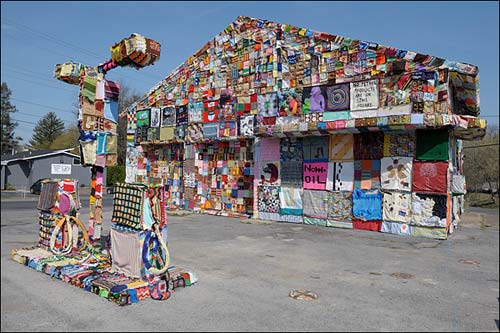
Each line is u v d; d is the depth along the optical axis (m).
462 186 11.66
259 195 13.37
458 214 13.89
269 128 12.21
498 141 31.89
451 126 9.71
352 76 11.41
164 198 5.87
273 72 13.23
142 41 6.62
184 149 15.95
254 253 8.05
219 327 4.30
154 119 16.92
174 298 5.23
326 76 11.95
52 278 6.07
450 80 10.70
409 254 8.12
